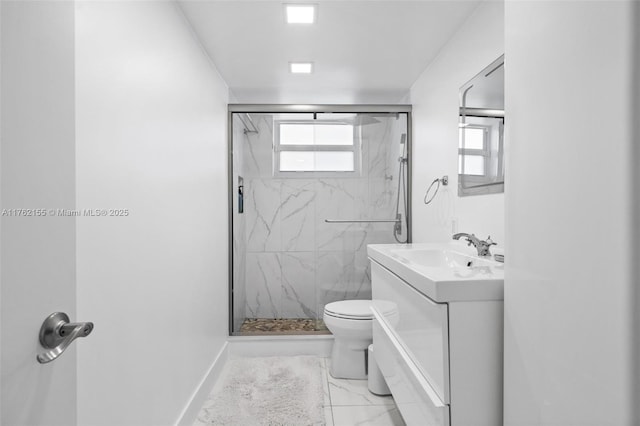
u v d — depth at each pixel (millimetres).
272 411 2180
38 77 753
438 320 1229
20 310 706
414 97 3215
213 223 2678
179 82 1959
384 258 1918
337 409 2217
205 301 2434
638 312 703
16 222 698
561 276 891
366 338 2592
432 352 1286
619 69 719
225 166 3148
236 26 2180
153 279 1605
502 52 1755
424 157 2949
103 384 1213
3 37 670
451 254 2010
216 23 2145
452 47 2363
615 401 739
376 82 3176
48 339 771
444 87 2504
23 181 715
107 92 1237
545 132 947
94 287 1157
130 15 1405
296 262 3361
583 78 813
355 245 3346
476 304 1209
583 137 815
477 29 2016
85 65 1110
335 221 3352
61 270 817
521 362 1063
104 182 1218
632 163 702
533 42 992
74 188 863
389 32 2289
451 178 2391
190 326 2107
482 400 1212
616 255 731
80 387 1089
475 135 2031
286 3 1953
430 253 2119
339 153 3344
